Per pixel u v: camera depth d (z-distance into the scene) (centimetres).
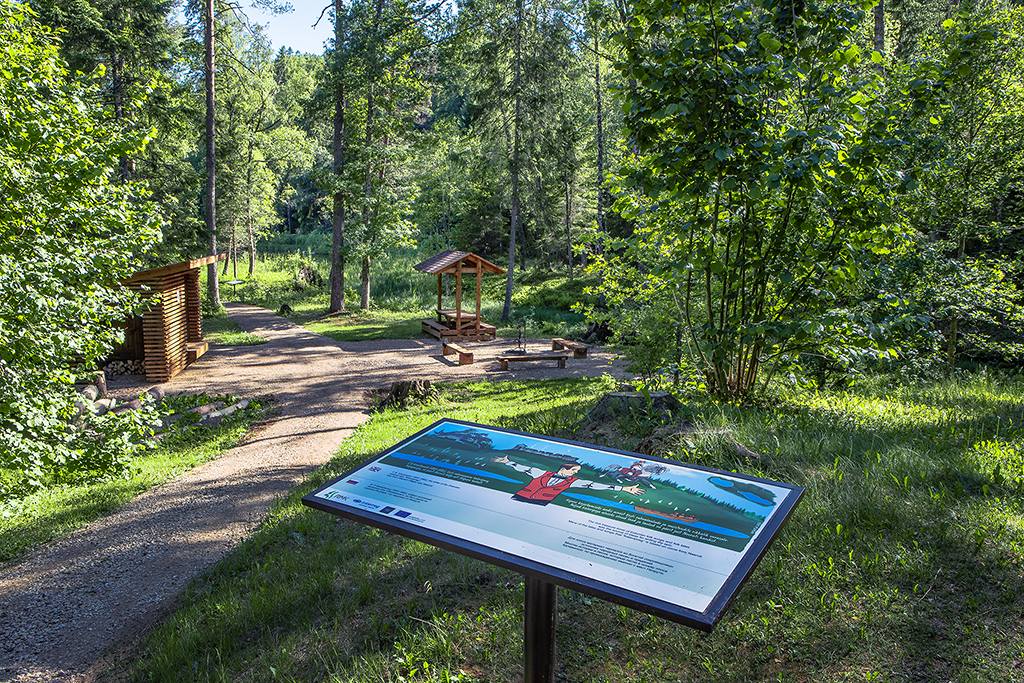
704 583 201
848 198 680
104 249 765
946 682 281
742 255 721
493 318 3045
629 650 328
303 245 6762
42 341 670
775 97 746
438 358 1972
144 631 450
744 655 314
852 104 684
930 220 1133
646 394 733
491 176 2870
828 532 406
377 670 336
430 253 5225
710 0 637
